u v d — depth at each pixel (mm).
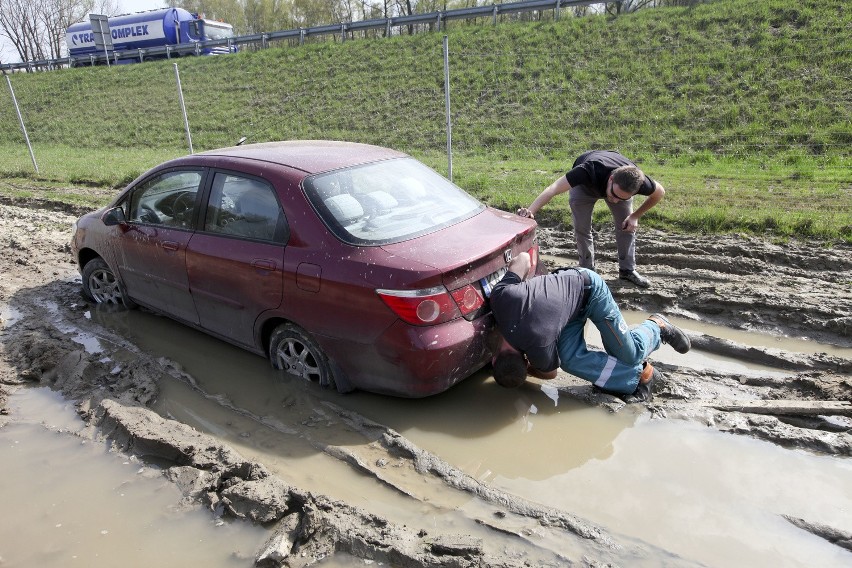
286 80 21906
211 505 3268
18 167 15508
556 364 3971
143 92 24828
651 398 4074
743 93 13664
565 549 2836
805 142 11617
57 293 6410
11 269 7180
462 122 15891
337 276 3758
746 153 11586
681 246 6574
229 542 3033
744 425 3695
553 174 10742
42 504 3367
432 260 3623
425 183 4578
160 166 5062
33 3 55969
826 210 7410
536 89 16422
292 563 2869
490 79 17531
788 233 6730
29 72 33031
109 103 24672
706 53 15477
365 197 4164
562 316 3812
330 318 3861
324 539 2975
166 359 4879
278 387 4391
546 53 17938
